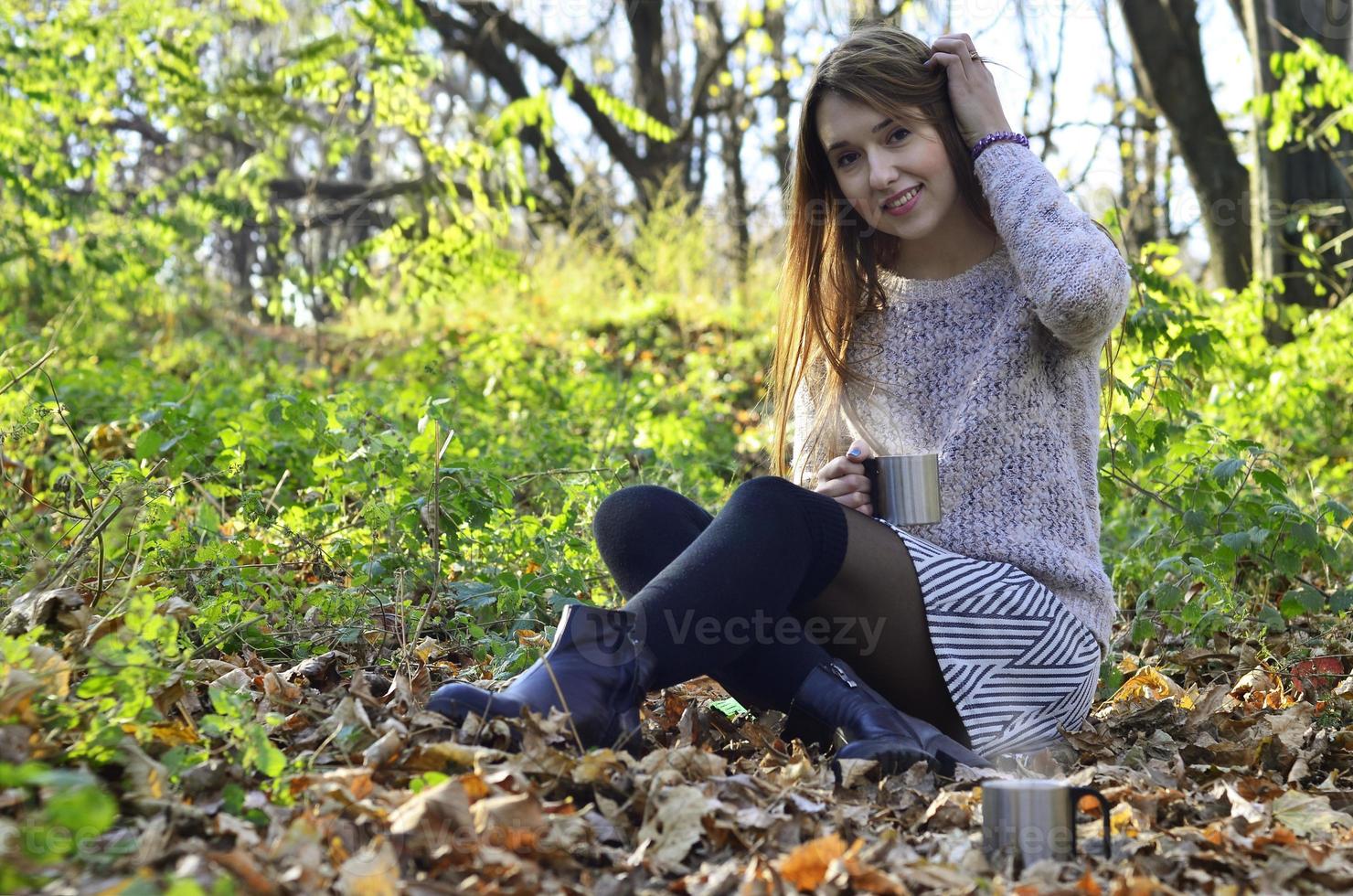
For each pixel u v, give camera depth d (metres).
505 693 1.88
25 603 2.17
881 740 1.98
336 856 1.51
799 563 2.02
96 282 7.76
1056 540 2.22
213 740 1.88
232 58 8.51
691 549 1.98
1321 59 7.08
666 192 14.70
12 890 1.27
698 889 1.54
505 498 3.35
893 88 2.29
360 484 3.32
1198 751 2.36
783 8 16.92
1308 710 2.54
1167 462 3.66
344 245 16.67
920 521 2.15
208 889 1.32
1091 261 2.14
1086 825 1.82
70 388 5.27
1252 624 3.39
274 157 8.74
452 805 1.57
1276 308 6.45
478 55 16.67
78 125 8.00
